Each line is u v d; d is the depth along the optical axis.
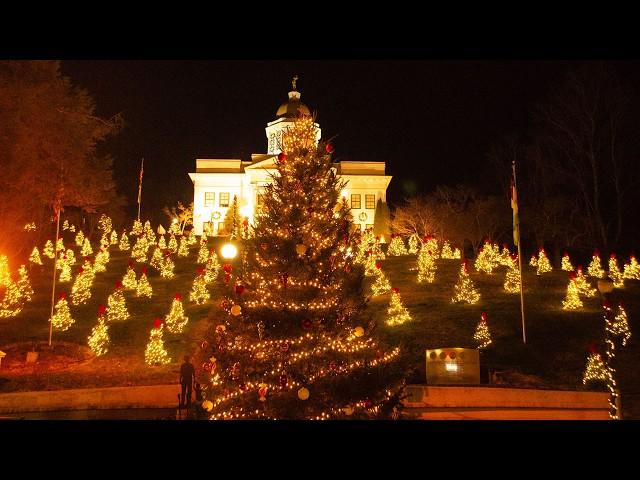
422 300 29.08
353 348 11.21
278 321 11.10
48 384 17.84
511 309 26.83
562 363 20.22
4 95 20.62
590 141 46.47
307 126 12.85
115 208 39.53
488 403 16.52
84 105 26.84
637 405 15.58
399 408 11.76
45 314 27.30
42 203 26.12
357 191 65.12
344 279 11.79
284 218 11.77
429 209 55.22
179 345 22.66
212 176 66.00
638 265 33.75
